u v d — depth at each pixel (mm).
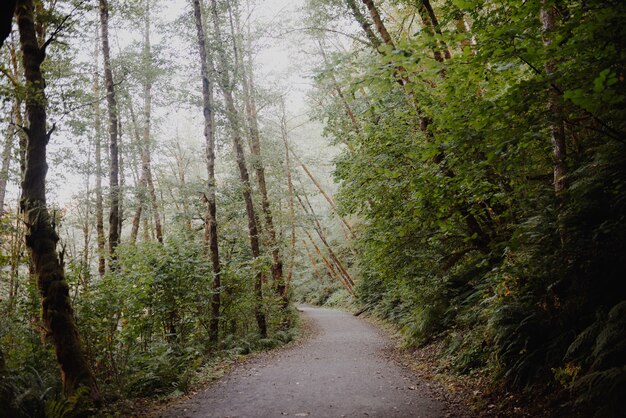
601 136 4910
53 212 6730
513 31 3684
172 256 10289
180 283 10070
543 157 6129
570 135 5848
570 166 5340
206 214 14938
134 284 8625
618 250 4438
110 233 12836
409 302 12891
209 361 10234
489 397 5645
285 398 6582
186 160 26578
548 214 5785
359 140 10242
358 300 26016
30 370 6566
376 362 9633
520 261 5859
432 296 10477
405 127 9000
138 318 8406
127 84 14078
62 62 10094
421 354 9727
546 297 5504
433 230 9469
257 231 17062
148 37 19359
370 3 9359
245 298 14016
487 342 6645
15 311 7387
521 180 6859
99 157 16766
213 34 14625
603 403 3971
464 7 4328
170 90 15133
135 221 16312
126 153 18188
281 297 16266
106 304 7504
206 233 15508
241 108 18781
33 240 6359
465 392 6168
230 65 14812
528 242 5762
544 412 4594
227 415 5781
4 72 6480
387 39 9078
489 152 4398
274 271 18156
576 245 4879
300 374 8500
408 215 8750
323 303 36688
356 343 13461
